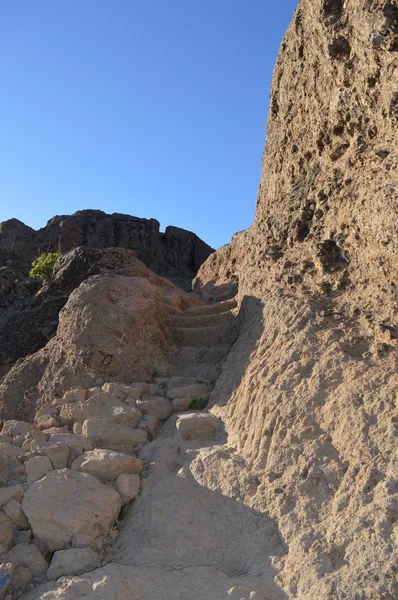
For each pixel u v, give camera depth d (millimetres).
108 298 7531
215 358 7359
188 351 7633
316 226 6516
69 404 6336
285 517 3875
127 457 5035
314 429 4355
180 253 37938
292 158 7918
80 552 4086
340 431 4145
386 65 5246
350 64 5977
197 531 4207
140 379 7039
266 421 4742
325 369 4738
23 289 14469
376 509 3416
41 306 11203
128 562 4082
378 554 3180
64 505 4379
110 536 4457
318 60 6902
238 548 3992
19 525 4484
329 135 6738
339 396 4383
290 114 8164
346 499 3674
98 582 3633
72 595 3605
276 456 4379
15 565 4023
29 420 7055
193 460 4988
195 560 3998
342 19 6066
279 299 6172
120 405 6227
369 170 5621
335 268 5848
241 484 4406
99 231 34781
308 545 3549
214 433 5539
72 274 11398
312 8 6730
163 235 38656
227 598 3410
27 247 32094
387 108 5332
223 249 13797
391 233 4758
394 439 3738
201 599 3490
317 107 7023
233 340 7598
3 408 7383
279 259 7008
